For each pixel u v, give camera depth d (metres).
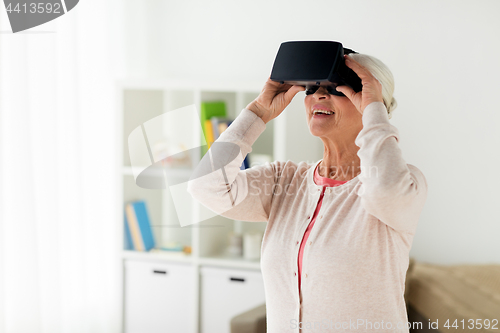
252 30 2.86
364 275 0.99
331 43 1.01
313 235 1.04
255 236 2.53
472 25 2.60
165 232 2.99
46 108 2.15
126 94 2.59
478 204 2.65
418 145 2.69
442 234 2.70
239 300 2.47
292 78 1.01
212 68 2.93
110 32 2.64
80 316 2.41
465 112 2.63
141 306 2.61
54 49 2.17
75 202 2.35
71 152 2.33
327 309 1.00
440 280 2.24
